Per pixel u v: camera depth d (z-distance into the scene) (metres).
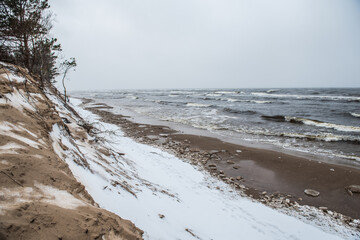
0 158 1.65
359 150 11.12
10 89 3.37
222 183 7.30
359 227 5.12
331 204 6.20
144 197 3.87
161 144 12.23
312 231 4.69
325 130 15.73
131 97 64.69
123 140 10.98
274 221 4.93
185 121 20.30
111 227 1.71
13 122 2.53
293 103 34.09
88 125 6.91
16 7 8.02
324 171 8.32
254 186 7.32
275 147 11.89
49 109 4.16
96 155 4.68
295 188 7.18
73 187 2.02
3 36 7.07
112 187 3.26
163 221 3.20
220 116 23.33
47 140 2.86
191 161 9.39
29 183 1.62
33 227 1.24
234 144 12.28
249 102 38.72
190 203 4.96
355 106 28.22
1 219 1.16
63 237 1.30
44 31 9.47
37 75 8.72
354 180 7.49
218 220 4.43
